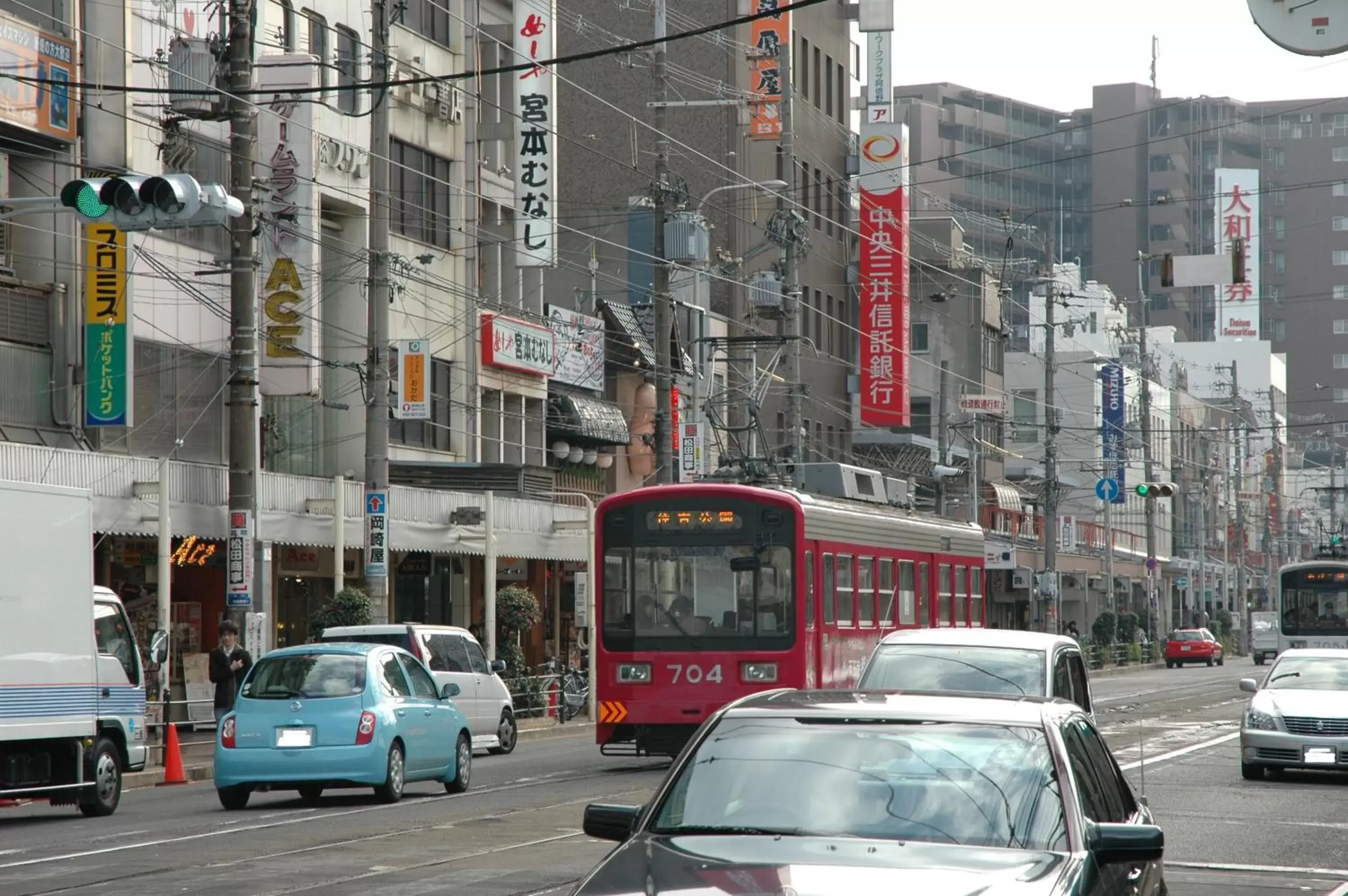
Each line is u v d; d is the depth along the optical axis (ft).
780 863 29.78
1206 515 530.27
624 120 281.74
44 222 138.72
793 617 107.96
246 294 122.31
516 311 209.15
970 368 380.99
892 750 33.65
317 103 156.97
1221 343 641.40
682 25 282.97
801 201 301.63
